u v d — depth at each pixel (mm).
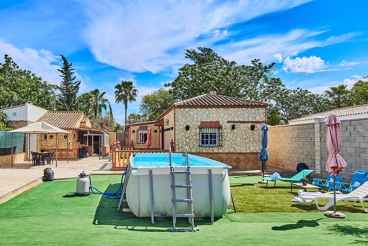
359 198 8023
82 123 29844
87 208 8141
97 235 5625
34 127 18562
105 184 12594
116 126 61312
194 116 17984
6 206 8375
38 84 42406
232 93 38656
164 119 22594
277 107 48594
